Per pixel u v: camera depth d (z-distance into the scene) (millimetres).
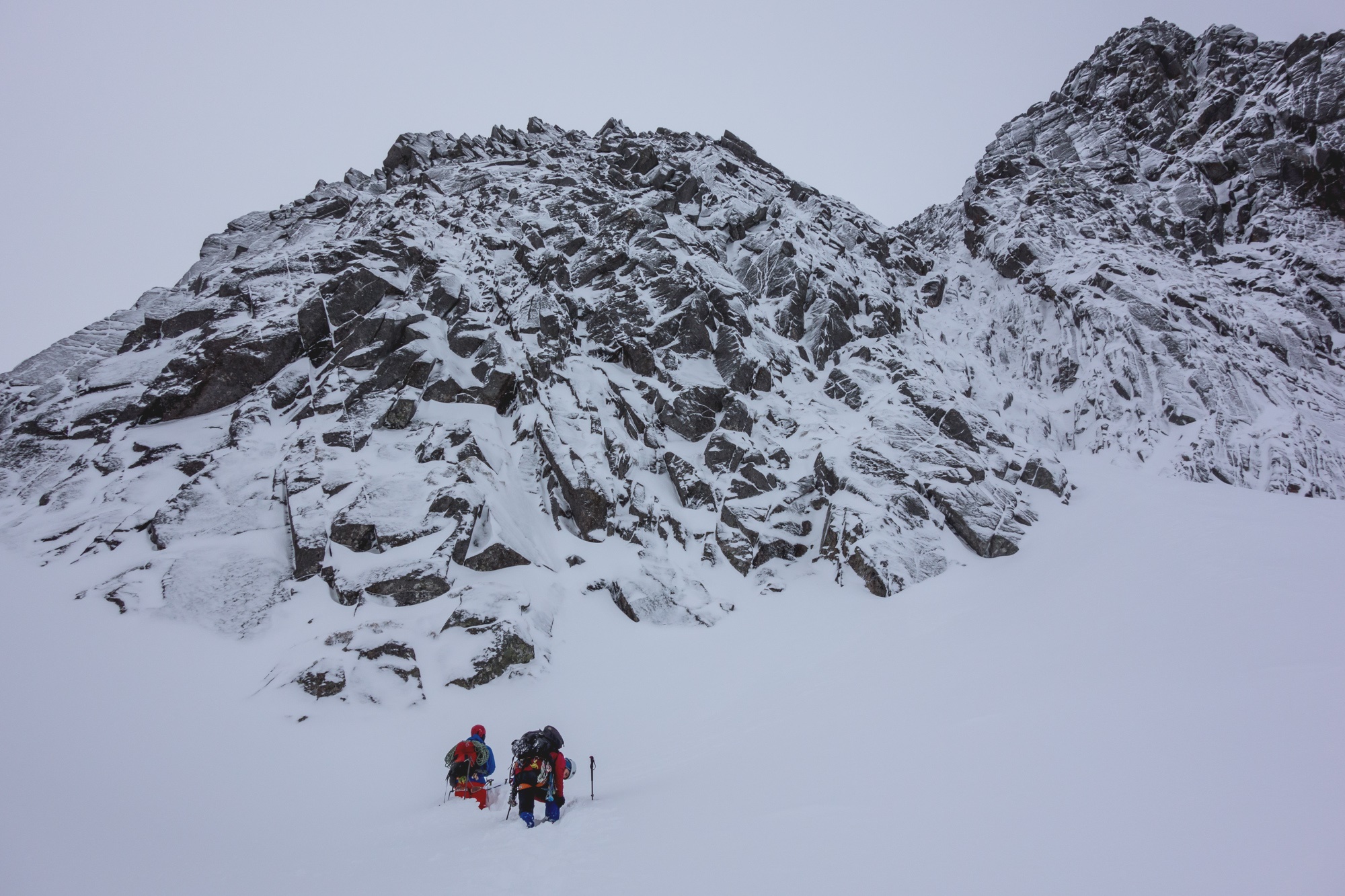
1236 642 8750
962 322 34125
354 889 5184
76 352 24797
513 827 6836
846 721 8852
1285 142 41250
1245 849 3303
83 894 6520
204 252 35406
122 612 13492
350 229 31094
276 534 15656
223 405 19641
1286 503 18516
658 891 3943
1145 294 29719
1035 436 26250
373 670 12766
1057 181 41000
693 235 30422
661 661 14367
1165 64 52656
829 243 34344
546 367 21125
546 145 45094
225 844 8148
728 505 18625
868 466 19203
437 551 14953
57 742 10211
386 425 18359
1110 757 5133
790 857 4164
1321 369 29812
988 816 4363
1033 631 12047
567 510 18125
